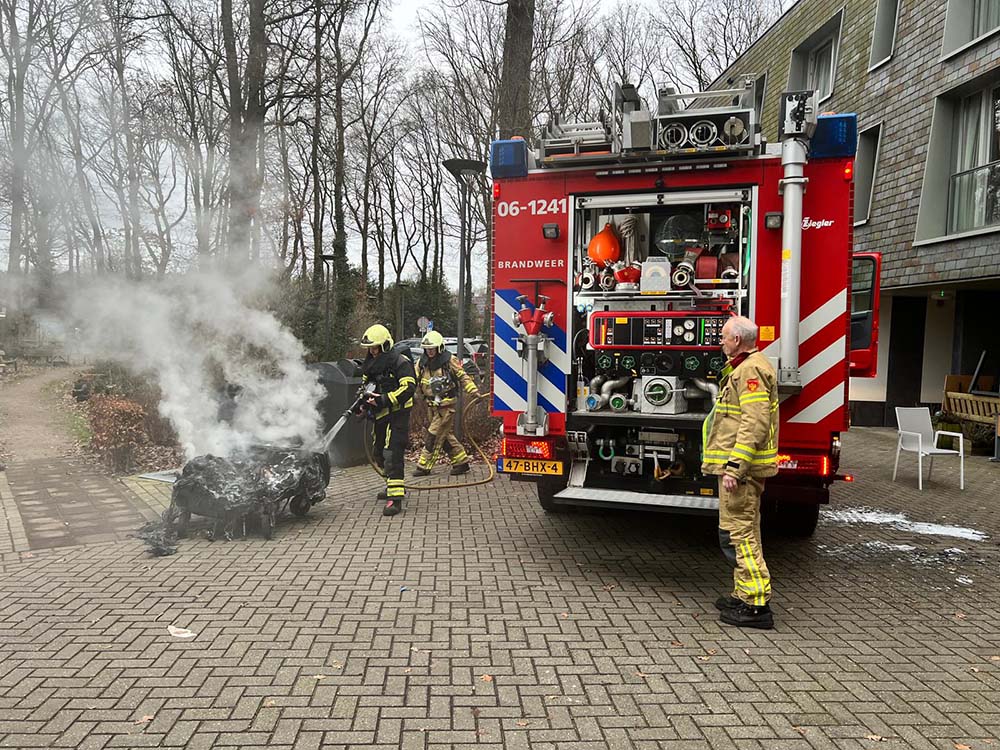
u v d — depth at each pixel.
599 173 5.19
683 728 3.04
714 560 5.35
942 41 11.35
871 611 4.42
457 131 12.84
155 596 4.48
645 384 5.09
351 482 8.02
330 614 4.21
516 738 2.96
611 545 5.70
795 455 4.85
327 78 20.61
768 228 4.82
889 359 13.89
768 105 17.77
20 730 2.97
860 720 3.12
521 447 5.47
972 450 10.93
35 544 5.59
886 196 12.76
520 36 10.65
